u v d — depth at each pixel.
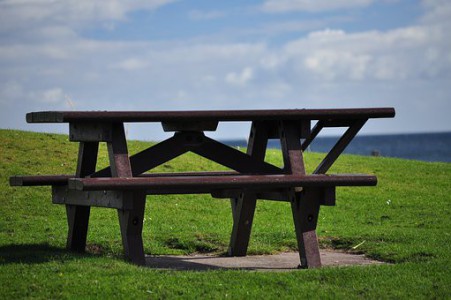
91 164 8.90
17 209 13.16
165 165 17.47
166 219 13.12
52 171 15.81
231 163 9.02
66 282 7.27
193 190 9.22
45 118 8.05
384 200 15.95
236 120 8.29
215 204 14.80
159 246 10.59
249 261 9.53
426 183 18.19
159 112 7.97
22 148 17.23
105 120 7.83
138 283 7.32
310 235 8.81
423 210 14.91
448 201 16.03
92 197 8.62
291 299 7.08
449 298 7.28
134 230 8.31
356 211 14.77
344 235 11.41
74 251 9.12
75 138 8.74
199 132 8.86
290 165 8.76
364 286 7.61
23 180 8.88
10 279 7.34
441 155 159.88
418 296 7.31
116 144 8.16
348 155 22.94
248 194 9.80
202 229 12.12
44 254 8.62
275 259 9.73
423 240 10.83
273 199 9.41
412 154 168.62
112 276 7.55
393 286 7.62
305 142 9.21
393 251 9.88
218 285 7.42
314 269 8.30
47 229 11.34
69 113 7.66
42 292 6.98
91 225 12.04
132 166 8.51
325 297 7.18
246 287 7.43
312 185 8.45
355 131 8.90
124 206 7.96
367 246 10.46
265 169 9.12
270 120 9.11
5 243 9.69
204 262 9.42
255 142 9.52
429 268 8.40
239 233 9.96
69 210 9.23
